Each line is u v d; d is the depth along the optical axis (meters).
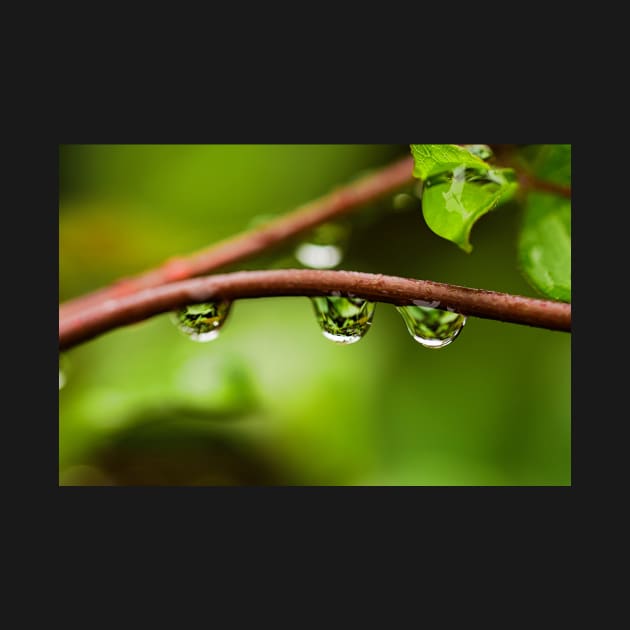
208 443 0.17
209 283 0.14
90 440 0.16
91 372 0.17
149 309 0.14
